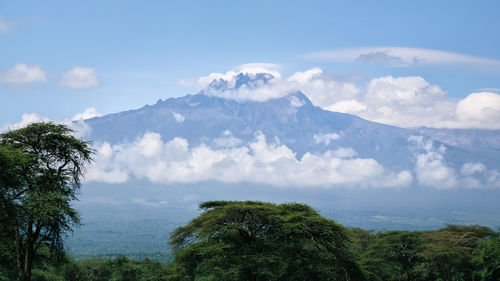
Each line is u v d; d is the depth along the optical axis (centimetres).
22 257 3519
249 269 4200
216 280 4312
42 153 3816
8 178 3334
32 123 3806
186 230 4662
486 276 4650
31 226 3503
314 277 4438
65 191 3816
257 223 4591
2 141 3722
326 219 4575
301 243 4472
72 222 3756
